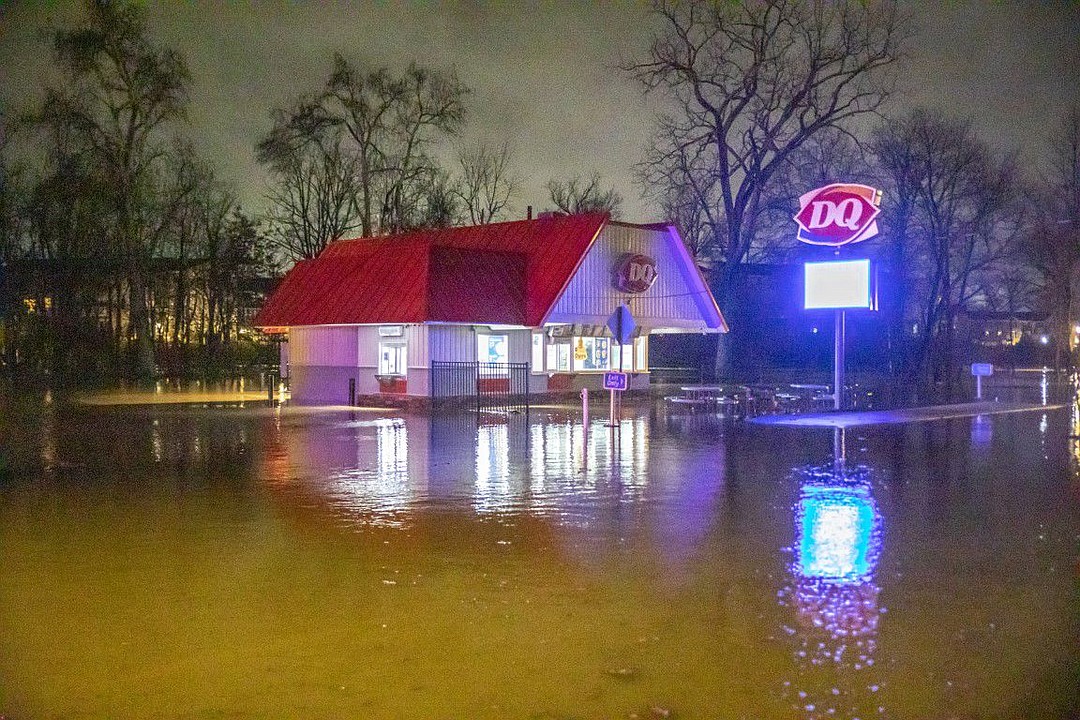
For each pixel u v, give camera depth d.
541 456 19.20
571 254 34.72
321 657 6.76
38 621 7.61
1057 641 7.09
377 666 6.58
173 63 50.62
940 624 7.54
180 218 59.31
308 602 8.16
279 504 13.24
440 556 9.95
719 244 54.06
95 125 49.59
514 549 10.30
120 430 25.06
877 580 8.96
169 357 65.75
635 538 10.90
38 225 55.31
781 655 6.79
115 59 49.47
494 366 34.66
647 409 33.91
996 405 35.28
